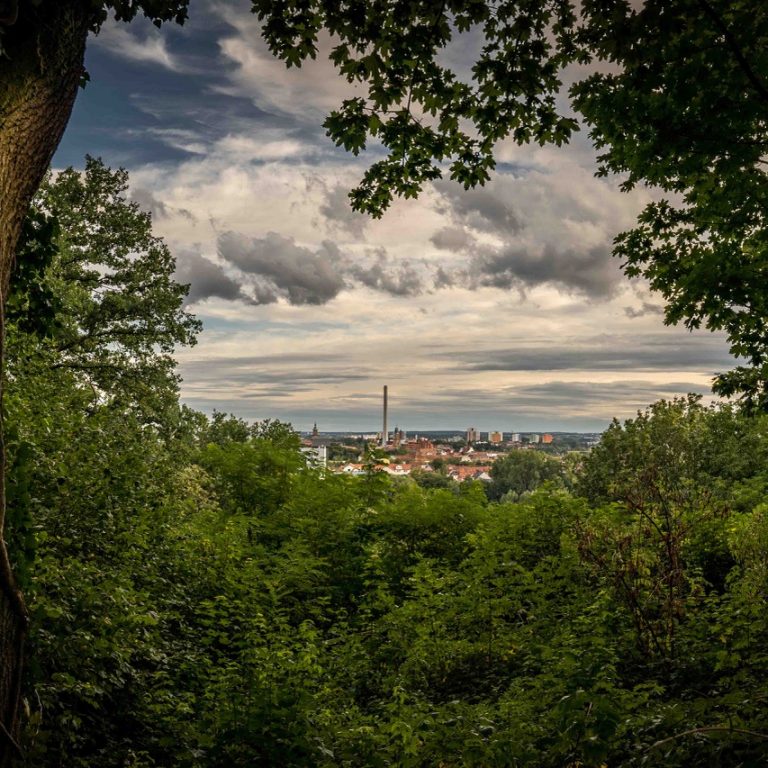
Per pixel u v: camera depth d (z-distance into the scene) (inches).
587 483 1229.1
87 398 441.7
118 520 336.5
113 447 393.7
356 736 210.5
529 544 501.4
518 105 247.1
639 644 312.7
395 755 204.7
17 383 356.2
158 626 316.8
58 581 243.0
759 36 212.7
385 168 279.4
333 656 347.9
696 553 468.8
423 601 372.2
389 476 602.9
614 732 173.5
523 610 381.4
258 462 634.8
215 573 405.4
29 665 194.4
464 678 330.3
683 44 211.8
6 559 109.3
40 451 307.4
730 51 216.8
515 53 228.7
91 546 318.3
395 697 282.2
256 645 297.9
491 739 195.3
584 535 374.3
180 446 848.3
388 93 235.1
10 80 111.9
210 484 621.0
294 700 217.0
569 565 399.2
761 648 261.7
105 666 250.4
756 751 156.2
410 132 262.1
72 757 203.2
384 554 536.7
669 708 191.2
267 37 211.2
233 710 216.8
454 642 345.1
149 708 248.2
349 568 518.9
